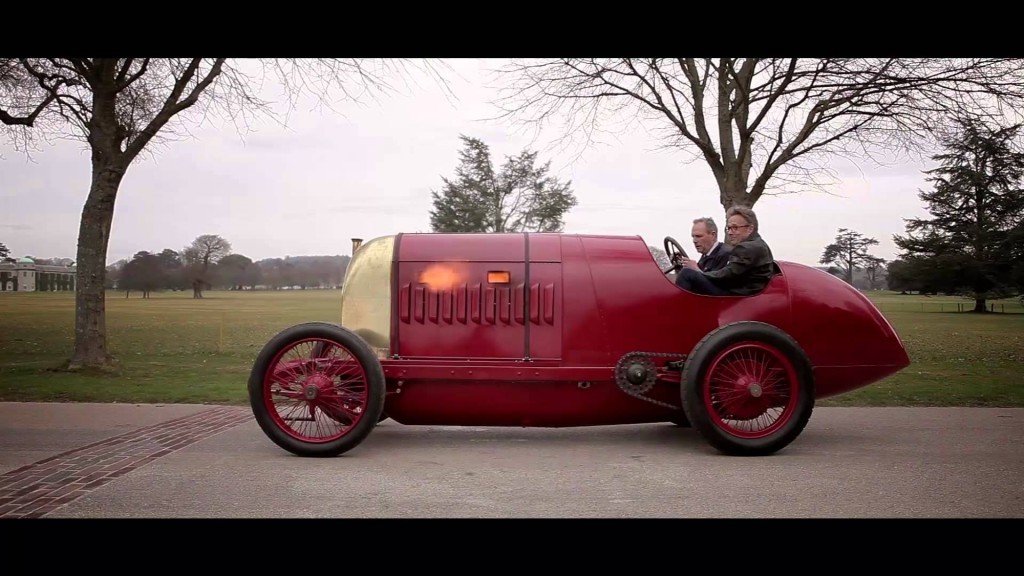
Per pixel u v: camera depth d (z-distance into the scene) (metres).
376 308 5.61
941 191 57.59
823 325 5.67
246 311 41.34
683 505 4.20
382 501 4.27
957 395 8.77
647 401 5.53
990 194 55.75
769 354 5.34
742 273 5.61
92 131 11.19
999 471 4.95
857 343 5.73
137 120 12.98
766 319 5.61
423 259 5.61
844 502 4.23
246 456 5.43
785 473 4.91
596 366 5.49
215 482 4.66
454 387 5.51
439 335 5.55
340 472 4.95
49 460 5.27
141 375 10.71
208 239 81.31
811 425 6.84
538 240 5.68
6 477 4.77
